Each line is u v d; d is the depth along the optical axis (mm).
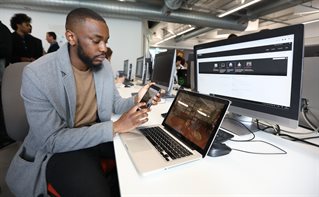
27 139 844
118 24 5648
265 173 530
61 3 4305
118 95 1204
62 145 689
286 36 634
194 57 1142
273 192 452
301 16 6441
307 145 714
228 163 583
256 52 752
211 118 653
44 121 720
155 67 1934
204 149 600
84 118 958
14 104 991
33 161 773
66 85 812
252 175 520
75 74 883
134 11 4965
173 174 521
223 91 946
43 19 4828
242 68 822
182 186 468
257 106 771
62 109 801
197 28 8406
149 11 5090
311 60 805
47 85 743
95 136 695
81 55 806
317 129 825
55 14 4887
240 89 845
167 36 9758
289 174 527
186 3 5031
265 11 5430
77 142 686
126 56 5820
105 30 770
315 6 5605
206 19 5766
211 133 615
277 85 685
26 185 738
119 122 760
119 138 748
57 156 768
